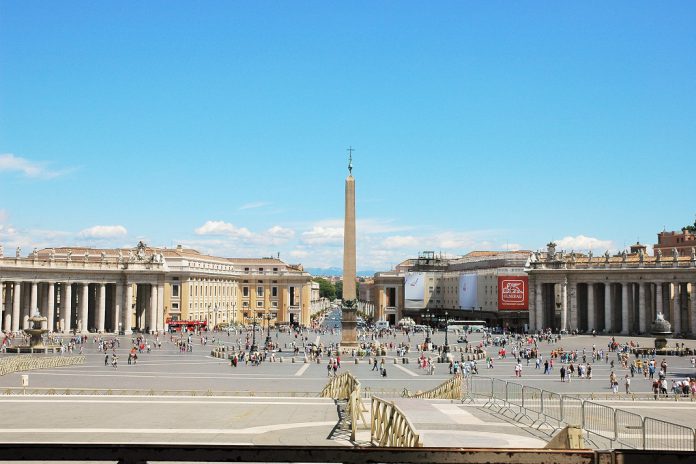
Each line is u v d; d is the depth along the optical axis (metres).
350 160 96.00
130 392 49.50
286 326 178.12
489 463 5.68
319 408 38.75
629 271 139.50
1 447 5.55
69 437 28.23
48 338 110.50
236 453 5.73
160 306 141.88
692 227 179.62
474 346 109.12
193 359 85.75
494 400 37.03
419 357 87.50
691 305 134.12
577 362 84.56
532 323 153.25
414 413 33.41
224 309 183.75
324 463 5.75
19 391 49.31
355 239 97.12
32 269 127.06
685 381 53.69
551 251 153.00
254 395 49.22
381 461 5.70
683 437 25.12
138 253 142.88
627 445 24.42
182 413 36.34
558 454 5.66
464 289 186.25
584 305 160.38
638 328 153.62
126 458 5.63
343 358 88.75
